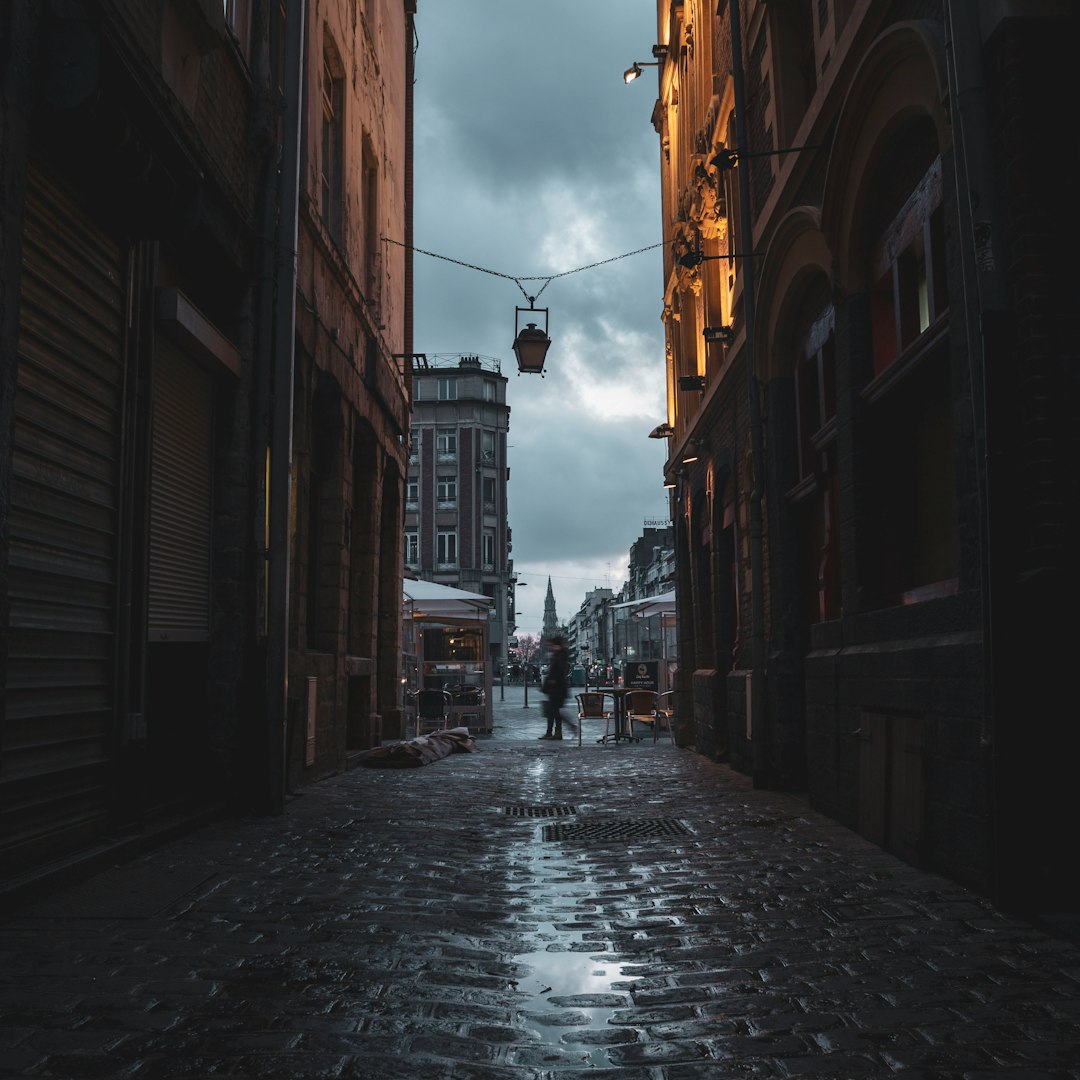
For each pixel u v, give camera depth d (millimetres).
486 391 70375
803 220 9211
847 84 8016
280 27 9680
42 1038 3117
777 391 10758
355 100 14453
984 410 4984
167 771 7867
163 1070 2875
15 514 5090
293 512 10266
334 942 4305
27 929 4469
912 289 7129
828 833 7375
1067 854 4797
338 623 12461
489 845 6977
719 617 14438
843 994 3611
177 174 6855
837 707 7980
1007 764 4797
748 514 12180
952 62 5230
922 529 7141
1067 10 4969
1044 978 3773
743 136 11672
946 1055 3027
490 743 18953
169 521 7688
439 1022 3346
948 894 5223
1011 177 4961
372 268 15953
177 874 5672
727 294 15633
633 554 112062
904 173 7133
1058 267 4871
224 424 8711
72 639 5742
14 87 4723
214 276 8547
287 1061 2957
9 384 4684
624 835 7402
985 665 4996
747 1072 2924
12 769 5074
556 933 4555
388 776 12070
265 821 8008
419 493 69000
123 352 6340
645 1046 3141
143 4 6391
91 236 5906
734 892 5367
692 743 17875
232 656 8484
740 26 12273
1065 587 4746
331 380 12211
